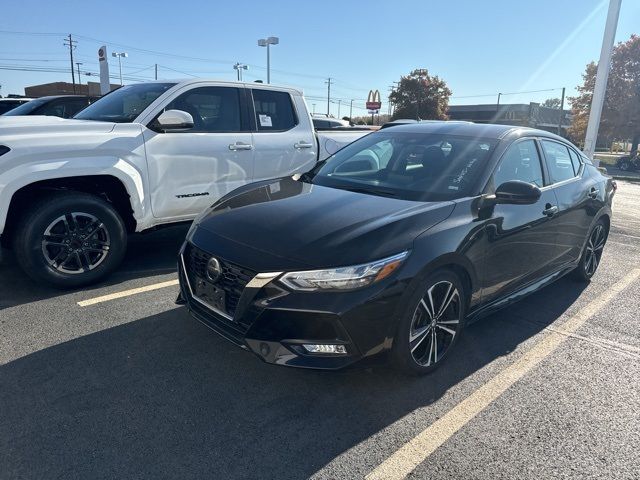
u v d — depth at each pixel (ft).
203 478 7.31
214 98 16.99
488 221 10.84
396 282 8.88
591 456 8.13
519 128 13.53
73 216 13.57
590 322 13.50
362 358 8.85
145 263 16.69
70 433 8.13
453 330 10.62
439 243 9.60
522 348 11.83
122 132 14.47
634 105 131.23
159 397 9.21
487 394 9.80
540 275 13.66
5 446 7.75
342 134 21.91
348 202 10.78
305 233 9.32
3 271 15.39
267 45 87.35
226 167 16.90
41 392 9.20
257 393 9.48
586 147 35.99
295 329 8.50
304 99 20.03
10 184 12.35
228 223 10.25
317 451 7.99
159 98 15.66
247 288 8.75
